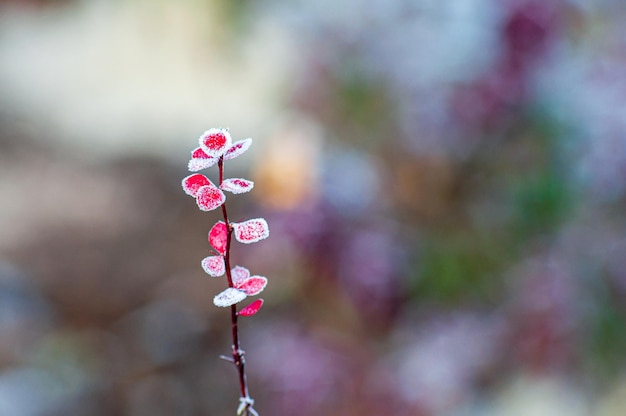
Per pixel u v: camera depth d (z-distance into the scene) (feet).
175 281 10.43
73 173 13.74
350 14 7.35
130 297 10.21
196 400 8.38
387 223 6.42
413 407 6.01
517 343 5.97
